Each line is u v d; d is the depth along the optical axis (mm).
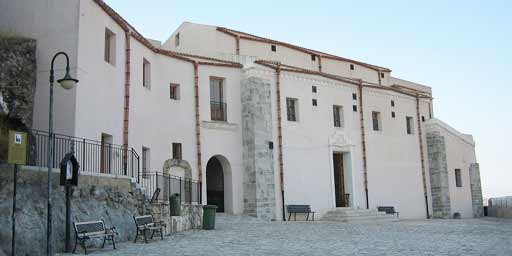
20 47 17531
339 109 32625
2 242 11930
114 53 21094
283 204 27938
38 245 12711
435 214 37469
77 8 18359
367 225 25016
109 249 14070
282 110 29078
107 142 20328
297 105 30062
